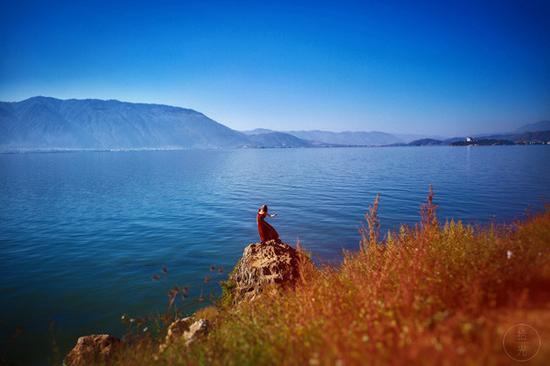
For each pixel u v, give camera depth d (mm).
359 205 42812
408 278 4699
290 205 44938
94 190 68562
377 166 124312
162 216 40594
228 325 6328
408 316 3900
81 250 26922
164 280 19750
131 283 19359
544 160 133000
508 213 33188
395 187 59594
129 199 55062
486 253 5703
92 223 37531
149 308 15805
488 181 63000
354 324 3979
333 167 126688
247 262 12062
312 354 3703
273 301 7172
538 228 7617
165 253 25688
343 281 6219
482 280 4543
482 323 3482
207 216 40000
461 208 36750
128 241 29484
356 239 27625
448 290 4523
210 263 23203
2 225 37031
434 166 114312
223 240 29297
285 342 4355
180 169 135375
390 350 3275
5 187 76125
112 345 9781
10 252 26578
